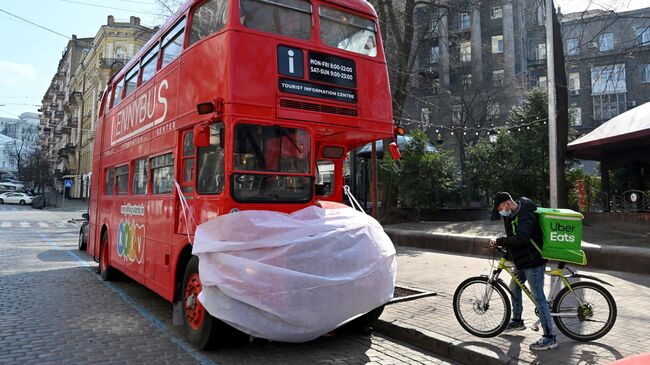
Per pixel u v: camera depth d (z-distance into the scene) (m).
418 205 17.05
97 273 10.92
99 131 11.75
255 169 5.19
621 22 17.61
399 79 19.53
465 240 12.17
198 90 5.75
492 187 17.92
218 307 4.75
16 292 8.50
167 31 7.32
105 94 11.59
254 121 5.18
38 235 20.75
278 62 5.46
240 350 5.41
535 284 5.05
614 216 13.35
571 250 5.00
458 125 33.28
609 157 15.11
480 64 40.19
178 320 6.27
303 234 4.86
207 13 5.92
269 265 4.64
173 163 6.48
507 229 5.27
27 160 81.81
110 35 51.09
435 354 5.32
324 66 5.85
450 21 42.62
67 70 79.75
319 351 5.41
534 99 17.91
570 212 5.08
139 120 8.26
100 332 6.09
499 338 5.33
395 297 7.36
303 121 5.54
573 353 4.74
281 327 4.68
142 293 8.67
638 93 37.94
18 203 51.81
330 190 6.85
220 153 5.24
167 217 6.55
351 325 6.27
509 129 18.59
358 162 21.22
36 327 6.26
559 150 14.86
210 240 4.93
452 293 7.73
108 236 9.82
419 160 16.75
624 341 5.06
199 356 5.18
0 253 14.27
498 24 42.28
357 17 6.50
